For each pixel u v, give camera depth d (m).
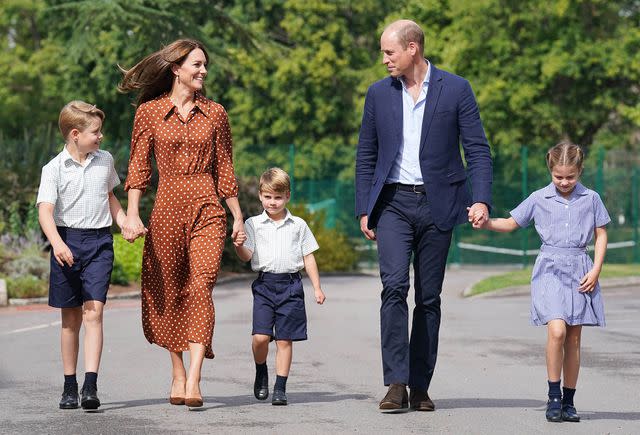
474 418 16.50
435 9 87.25
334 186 75.44
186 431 15.38
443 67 84.06
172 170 16.78
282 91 95.75
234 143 96.12
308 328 30.23
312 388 19.56
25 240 49.66
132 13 58.97
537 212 16.73
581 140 88.94
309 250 18.25
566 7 80.94
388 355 16.70
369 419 16.34
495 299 42.19
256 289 18.12
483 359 23.67
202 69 16.89
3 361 23.34
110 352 24.70
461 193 17.08
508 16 84.12
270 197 18.08
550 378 16.36
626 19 85.69
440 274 17.06
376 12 97.94
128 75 17.06
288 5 95.31
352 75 96.00
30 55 109.31
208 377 20.86
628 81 85.25
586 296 16.52
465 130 17.02
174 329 17.12
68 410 17.17
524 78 83.50
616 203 71.56
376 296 43.00
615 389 19.64
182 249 16.86
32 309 37.69
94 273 17.00
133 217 16.78
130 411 16.98
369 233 17.34
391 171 16.97
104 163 17.28
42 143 54.81
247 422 16.05
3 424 16.00
